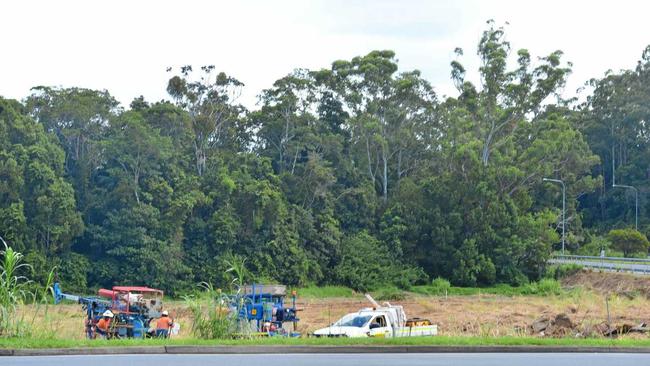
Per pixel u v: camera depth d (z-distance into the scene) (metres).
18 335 28.22
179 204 101.06
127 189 101.94
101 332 35.12
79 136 109.44
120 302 36.72
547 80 114.88
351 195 115.00
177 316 51.97
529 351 27.56
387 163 125.31
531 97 115.50
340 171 118.69
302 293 101.44
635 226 123.38
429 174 120.12
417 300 86.00
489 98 116.00
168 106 114.62
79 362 23.73
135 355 25.62
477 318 52.66
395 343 27.55
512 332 38.44
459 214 107.94
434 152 122.25
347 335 34.84
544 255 106.12
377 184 122.94
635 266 88.69
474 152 110.06
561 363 24.56
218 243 101.88
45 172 96.44
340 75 123.31
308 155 117.44
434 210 109.69
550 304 71.38
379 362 24.20
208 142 118.44
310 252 107.62
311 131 120.12
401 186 114.94
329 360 24.62
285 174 113.69
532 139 124.62
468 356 26.05
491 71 115.75
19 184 94.38
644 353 27.75
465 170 111.62
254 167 112.00
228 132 120.75
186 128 114.75
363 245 108.94
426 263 109.88
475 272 105.19
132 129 104.56
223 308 31.73
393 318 37.28
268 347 26.73
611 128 143.25
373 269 106.56
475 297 92.88
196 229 104.00
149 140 104.56
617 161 144.00
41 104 111.56
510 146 115.88
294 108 120.81
